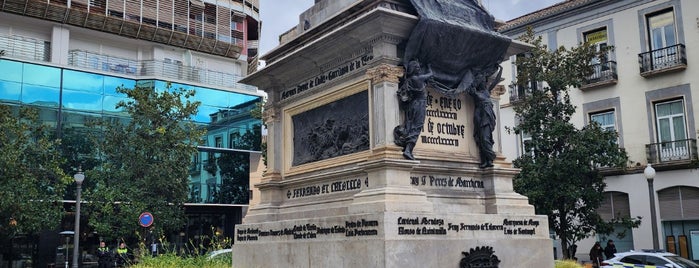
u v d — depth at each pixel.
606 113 29.67
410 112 9.59
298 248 10.21
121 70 38.06
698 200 26.30
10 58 32.72
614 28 29.42
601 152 22.61
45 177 26.22
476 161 10.52
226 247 20.78
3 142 24.75
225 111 39.19
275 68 11.86
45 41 37.16
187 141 31.67
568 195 21.91
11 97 32.50
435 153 10.02
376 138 9.59
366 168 9.52
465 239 9.31
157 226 27.38
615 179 28.80
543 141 22.75
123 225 26.67
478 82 10.57
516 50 11.20
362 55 10.25
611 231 23.19
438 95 10.31
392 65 9.76
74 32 38.19
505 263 9.69
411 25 9.76
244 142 39.62
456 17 10.25
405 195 9.12
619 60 29.20
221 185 38.69
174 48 41.84
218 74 40.28
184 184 28.70
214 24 43.16
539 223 10.34
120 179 27.30
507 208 10.22
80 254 34.16
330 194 10.57
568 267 12.85
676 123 27.36
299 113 11.78
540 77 23.12
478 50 10.35
